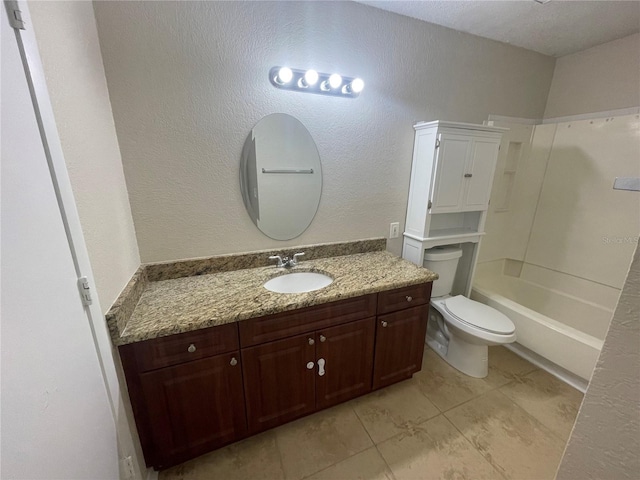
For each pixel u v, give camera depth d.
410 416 1.57
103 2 1.11
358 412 1.59
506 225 2.62
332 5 1.48
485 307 1.91
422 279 1.56
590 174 2.17
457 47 1.87
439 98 1.92
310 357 1.39
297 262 1.76
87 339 0.82
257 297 1.29
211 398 1.23
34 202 0.64
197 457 1.34
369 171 1.84
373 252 1.99
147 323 1.08
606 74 2.06
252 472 1.29
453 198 1.89
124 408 1.03
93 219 0.93
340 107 1.65
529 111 2.36
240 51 1.37
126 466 1.00
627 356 0.35
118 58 1.18
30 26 0.66
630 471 0.37
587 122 2.14
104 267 0.98
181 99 1.31
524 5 1.56
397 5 1.56
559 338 1.78
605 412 0.38
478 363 1.86
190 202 1.45
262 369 1.29
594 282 2.22
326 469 1.30
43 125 0.69
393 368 1.68
